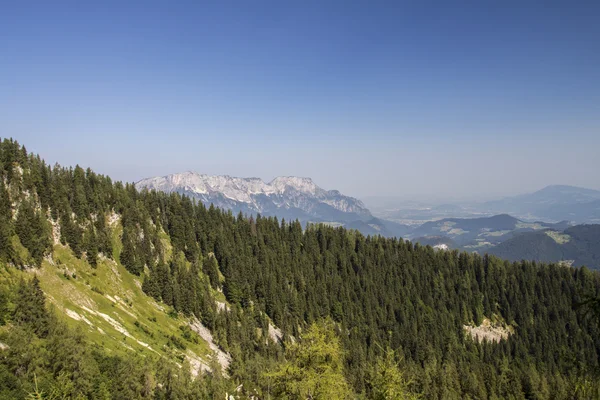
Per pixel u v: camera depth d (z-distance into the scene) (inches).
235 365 4879.4
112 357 3238.2
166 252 7057.1
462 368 6884.8
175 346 4849.9
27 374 2342.5
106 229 6097.4
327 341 1536.7
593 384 909.2
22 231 4375.0
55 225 5364.2
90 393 2640.3
